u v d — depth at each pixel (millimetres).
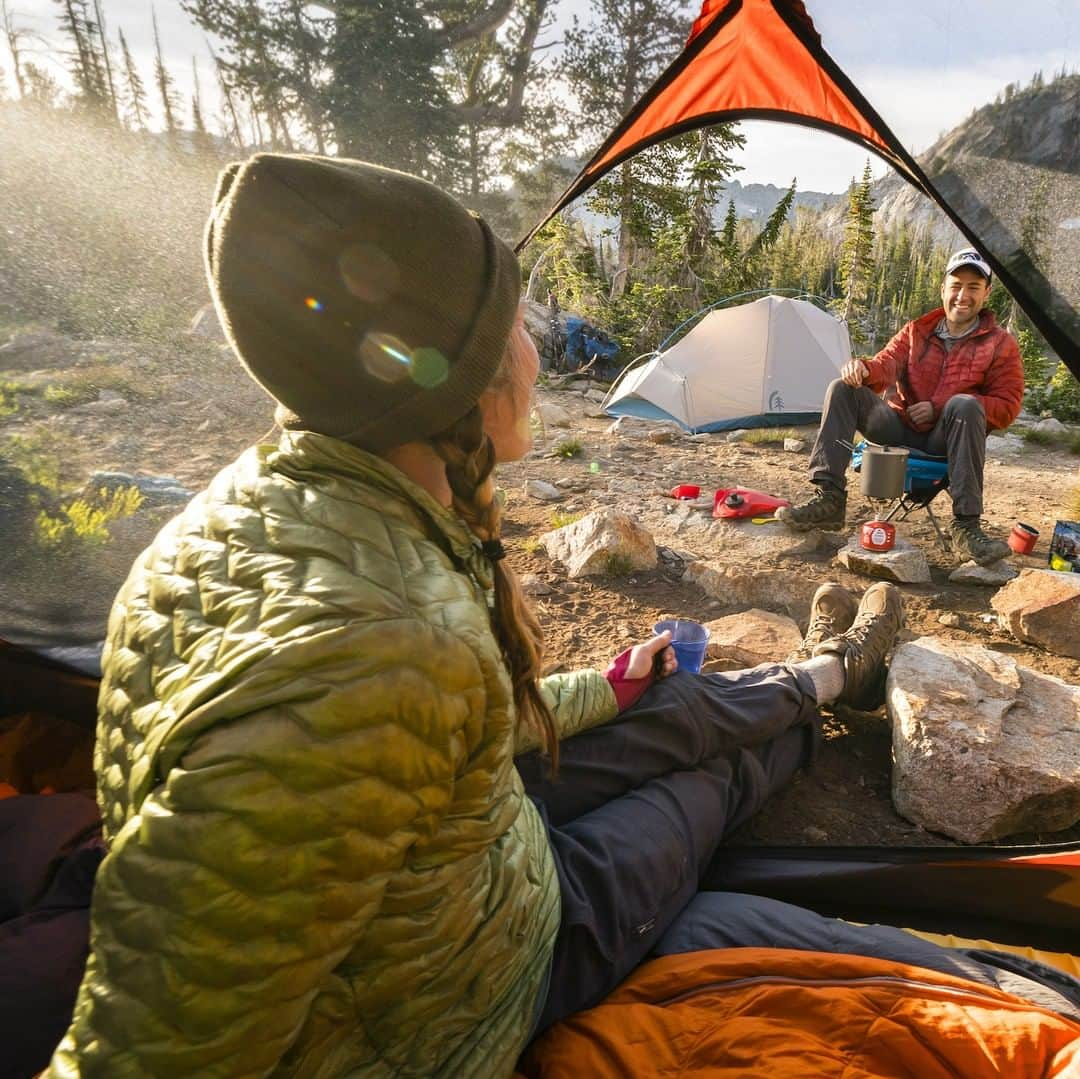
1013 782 2066
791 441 7125
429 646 758
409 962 896
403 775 745
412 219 815
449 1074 1040
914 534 4516
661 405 8094
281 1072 856
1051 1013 1184
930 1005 1197
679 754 1788
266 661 699
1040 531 4703
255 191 797
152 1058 693
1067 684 2490
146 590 855
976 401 3965
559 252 11664
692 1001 1263
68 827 1671
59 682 2119
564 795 1678
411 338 829
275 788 679
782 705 2033
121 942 690
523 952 1132
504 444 1041
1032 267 1828
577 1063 1172
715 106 3043
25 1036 1221
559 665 3031
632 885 1428
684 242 10547
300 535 808
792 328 8102
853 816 2217
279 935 705
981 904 1792
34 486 1905
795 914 1489
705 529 4543
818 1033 1198
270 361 853
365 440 896
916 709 2254
